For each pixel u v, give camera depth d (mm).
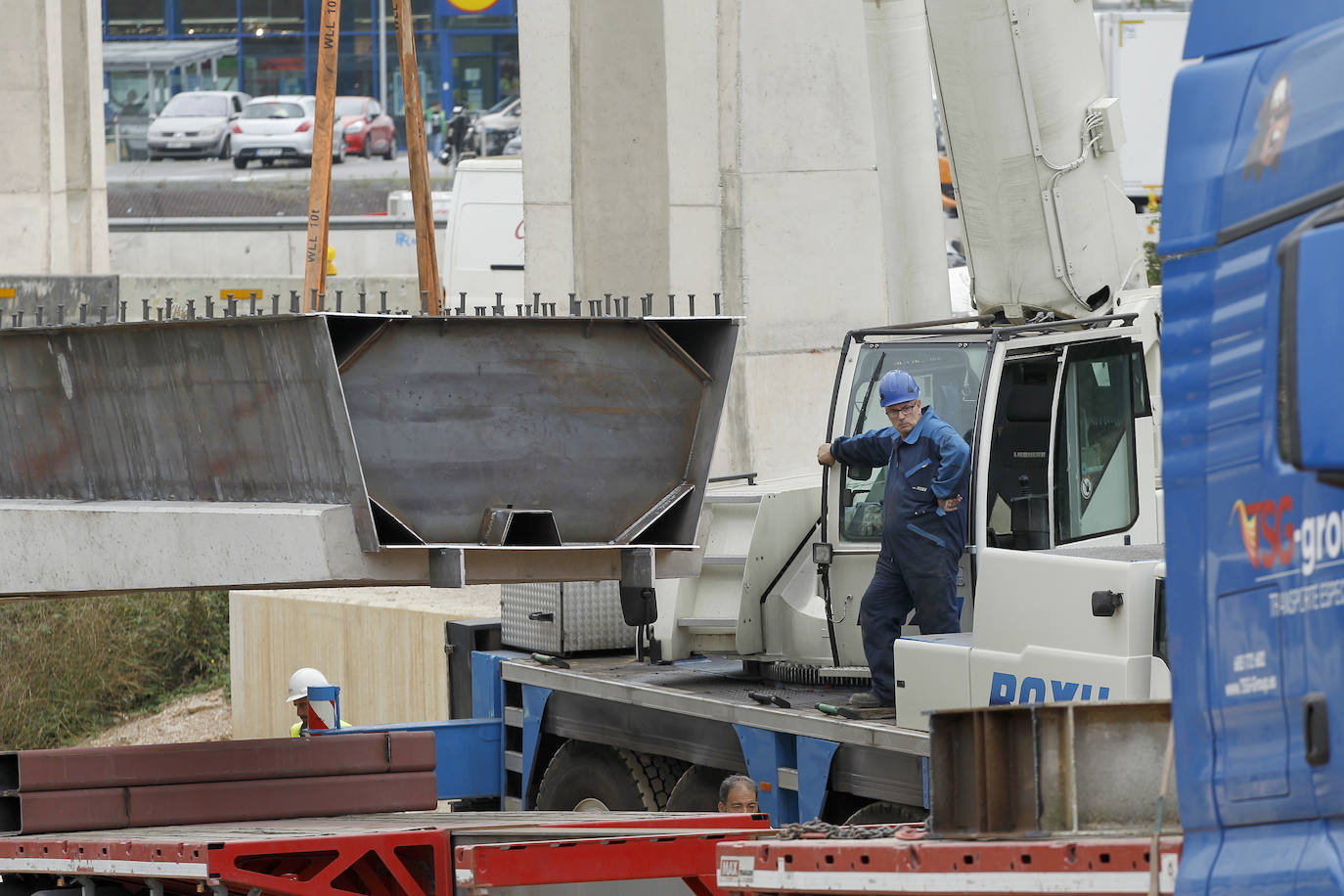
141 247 106875
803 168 43281
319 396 18156
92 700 52875
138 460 20375
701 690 27375
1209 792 12016
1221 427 11945
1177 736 12375
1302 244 9508
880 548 26000
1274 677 11445
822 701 25719
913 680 22969
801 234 43344
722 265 43156
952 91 29062
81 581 20016
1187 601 12258
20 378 21391
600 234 43312
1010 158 28922
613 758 29297
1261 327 11625
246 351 18875
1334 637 10930
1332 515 10953
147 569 19516
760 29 42906
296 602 47719
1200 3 12531
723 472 43031
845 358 26750
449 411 19125
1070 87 28703
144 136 139375
